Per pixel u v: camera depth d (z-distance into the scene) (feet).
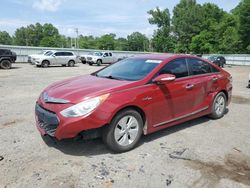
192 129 18.12
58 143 14.94
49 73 59.82
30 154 13.53
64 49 117.60
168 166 12.67
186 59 18.07
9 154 13.47
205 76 19.02
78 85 14.75
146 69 16.06
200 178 11.66
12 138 15.62
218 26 216.74
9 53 71.36
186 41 244.01
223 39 206.80
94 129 13.12
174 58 17.25
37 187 10.69
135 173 11.96
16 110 22.25
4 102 25.50
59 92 13.96
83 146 14.61
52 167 12.28
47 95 14.17
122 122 13.88
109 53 105.40
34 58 82.89
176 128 18.24
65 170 12.05
